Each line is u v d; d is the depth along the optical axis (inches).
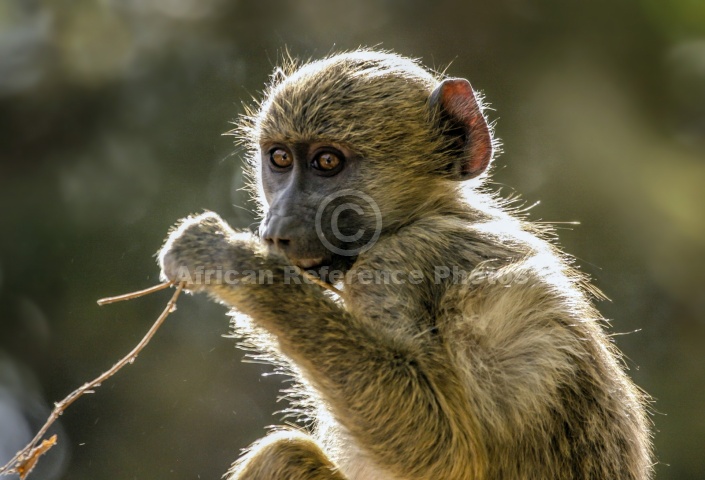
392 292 318.7
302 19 692.1
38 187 664.4
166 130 673.6
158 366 645.9
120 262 658.8
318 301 303.4
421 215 344.2
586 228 684.1
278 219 334.6
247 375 641.6
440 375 303.9
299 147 343.3
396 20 696.4
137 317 652.1
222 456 631.2
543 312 315.0
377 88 346.0
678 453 645.9
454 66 697.0
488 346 310.3
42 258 654.5
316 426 372.5
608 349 342.0
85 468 638.5
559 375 311.4
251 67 686.5
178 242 311.4
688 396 661.3
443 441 297.0
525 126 695.7
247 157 423.8
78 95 672.4
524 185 688.4
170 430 634.8
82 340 652.1
